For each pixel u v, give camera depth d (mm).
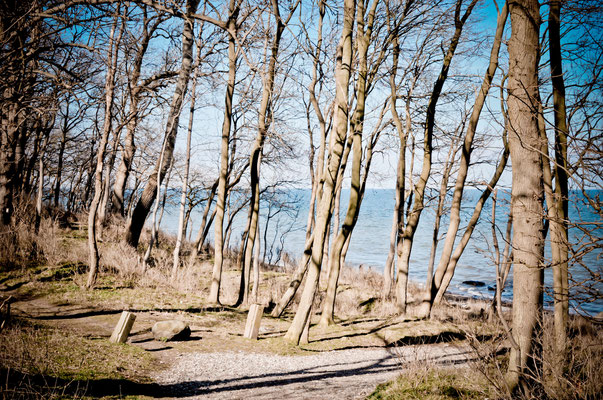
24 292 11305
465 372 6254
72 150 31859
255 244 15664
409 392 5469
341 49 11031
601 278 4039
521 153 5398
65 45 7566
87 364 5848
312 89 12383
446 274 15797
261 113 14711
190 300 13484
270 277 20281
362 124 12570
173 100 18438
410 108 17672
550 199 5629
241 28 14328
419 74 17469
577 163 4297
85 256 14922
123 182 22812
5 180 14273
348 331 12023
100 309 10633
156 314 11102
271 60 13906
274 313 13852
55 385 4688
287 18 14156
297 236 59656
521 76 5434
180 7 6965
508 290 29297
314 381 7055
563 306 5598
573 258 4250
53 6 6988
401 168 16750
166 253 21047
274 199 26359
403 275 15234
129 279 14188
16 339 5773
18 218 15773
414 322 13188
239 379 6824
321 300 16719
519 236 5398
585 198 4258
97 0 6859
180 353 8078
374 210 126062
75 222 21344
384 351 10211
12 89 9586
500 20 11688
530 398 4574
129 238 19000
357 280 22891
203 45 17219
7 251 13203
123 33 12156
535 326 5223
